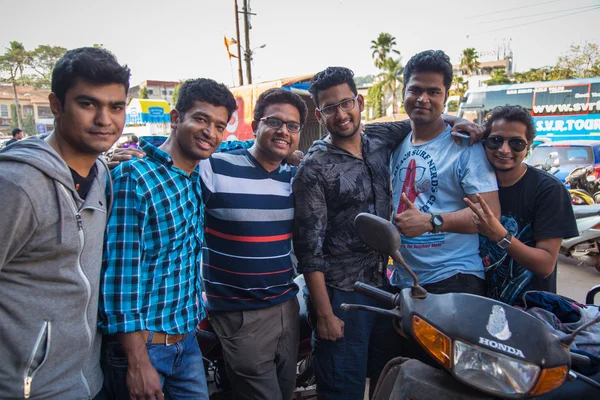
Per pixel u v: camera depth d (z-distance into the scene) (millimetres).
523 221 2420
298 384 2898
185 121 1941
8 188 1372
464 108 16062
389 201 2449
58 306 1523
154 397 1798
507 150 2285
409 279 2459
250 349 2234
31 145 1482
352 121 2258
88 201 1609
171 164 1922
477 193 2246
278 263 2266
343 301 2314
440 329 1407
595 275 5668
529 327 1395
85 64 1511
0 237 1370
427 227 2143
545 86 14594
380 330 2525
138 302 1795
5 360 1470
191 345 2096
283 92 2211
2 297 1448
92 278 1623
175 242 1904
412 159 2480
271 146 2193
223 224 2199
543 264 2197
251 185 2211
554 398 1812
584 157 9086
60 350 1540
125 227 1788
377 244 1570
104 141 1585
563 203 2311
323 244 2350
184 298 1959
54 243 1483
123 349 1783
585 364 1493
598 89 13781
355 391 2354
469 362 1359
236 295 2217
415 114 2402
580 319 1990
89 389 1685
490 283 2473
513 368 1317
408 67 2428
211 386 2822
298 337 2447
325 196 2279
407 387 1561
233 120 10094
